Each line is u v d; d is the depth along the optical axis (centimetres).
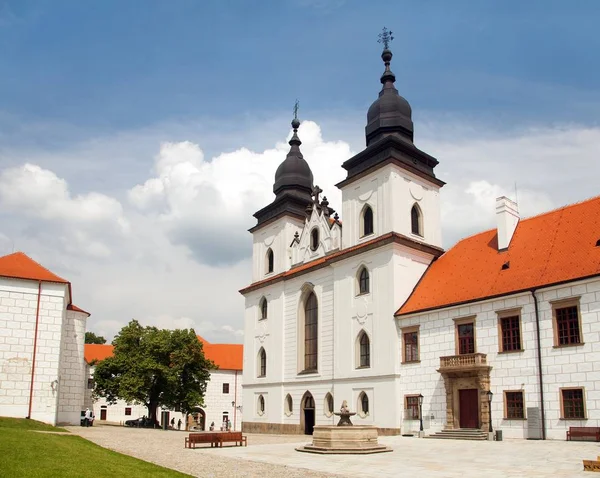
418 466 2450
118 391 7144
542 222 4538
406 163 5306
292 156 6956
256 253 7106
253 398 6525
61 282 4906
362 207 5475
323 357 5581
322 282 5778
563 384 3669
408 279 5025
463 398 4250
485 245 4856
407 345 4741
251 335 6788
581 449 2997
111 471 1972
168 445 3553
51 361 4772
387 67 5803
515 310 4019
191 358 7500
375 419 4831
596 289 3606
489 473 2186
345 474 2200
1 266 4841
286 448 3453
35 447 2397
